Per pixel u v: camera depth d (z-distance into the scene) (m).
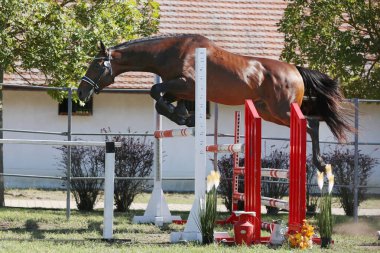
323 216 10.91
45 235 11.57
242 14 24.42
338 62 15.97
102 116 22.20
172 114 11.91
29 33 14.22
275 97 13.04
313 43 16.16
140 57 12.09
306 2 16.27
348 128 13.86
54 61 14.47
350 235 12.91
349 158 17.05
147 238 11.57
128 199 16.36
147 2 15.88
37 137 21.97
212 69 12.50
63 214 15.13
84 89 11.96
